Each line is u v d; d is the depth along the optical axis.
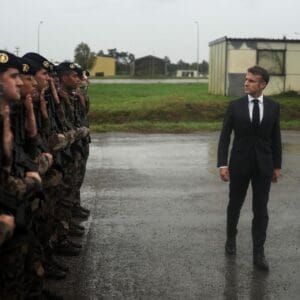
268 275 4.96
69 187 5.14
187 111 19.27
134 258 5.35
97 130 16.45
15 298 3.30
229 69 23.58
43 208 3.86
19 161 3.27
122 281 4.77
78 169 5.70
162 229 6.34
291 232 6.26
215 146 13.33
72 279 4.79
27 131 3.49
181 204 7.54
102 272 4.96
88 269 5.04
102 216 6.88
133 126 17.06
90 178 9.30
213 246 5.75
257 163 5.12
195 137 15.12
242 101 5.22
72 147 5.49
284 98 22.59
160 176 9.55
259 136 5.14
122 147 13.16
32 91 3.60
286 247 5.74
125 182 9.01
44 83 4.14
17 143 3.35
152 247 5.69
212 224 6.56
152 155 11.91
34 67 3.89
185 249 5.64
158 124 17.50
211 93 26.61
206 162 11.03
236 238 6.04
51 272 4.75
